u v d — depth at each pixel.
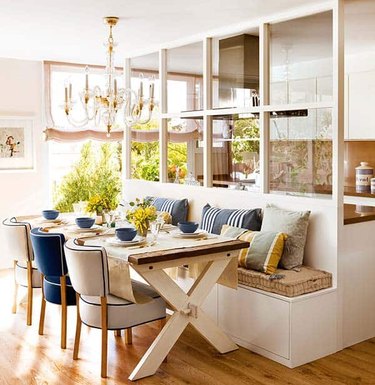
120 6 4.05
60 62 6.59
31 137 6.55
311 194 4.15
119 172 7.28
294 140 4.27
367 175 6.12
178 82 5.48
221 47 4.94
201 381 3.48
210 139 5.10
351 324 4.10
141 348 4.03
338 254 3.94
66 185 6.87
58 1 3.91
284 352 3.73
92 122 6.81
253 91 4.60
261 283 3.90
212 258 3.73
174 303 3.65
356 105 6.08
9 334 4.32
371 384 3.43
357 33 5.05
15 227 4.44
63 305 3.99
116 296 3.63
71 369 3.65
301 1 3.91
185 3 3.97
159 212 5.12
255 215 4.48
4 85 6.33
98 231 4.45
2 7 4.07
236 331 4.11
